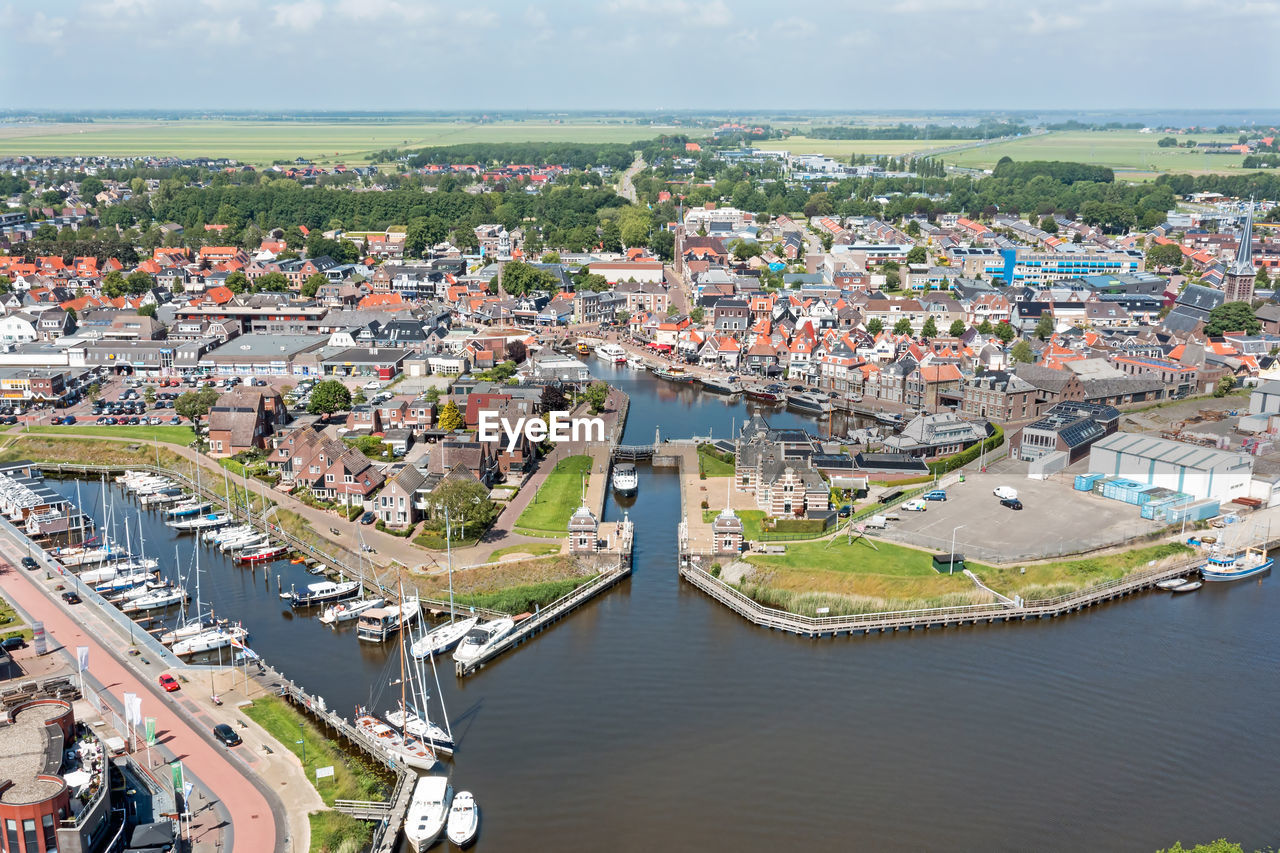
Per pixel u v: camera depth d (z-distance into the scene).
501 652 178.25
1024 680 170.38
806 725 157.25
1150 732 155.75
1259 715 160.38
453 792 140.50
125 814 129.62
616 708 161.50
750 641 183.62
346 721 153.75
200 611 190.50
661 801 139.62
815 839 132.50
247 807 132.75
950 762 148.25
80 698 157.25
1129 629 188.38
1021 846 131.62
